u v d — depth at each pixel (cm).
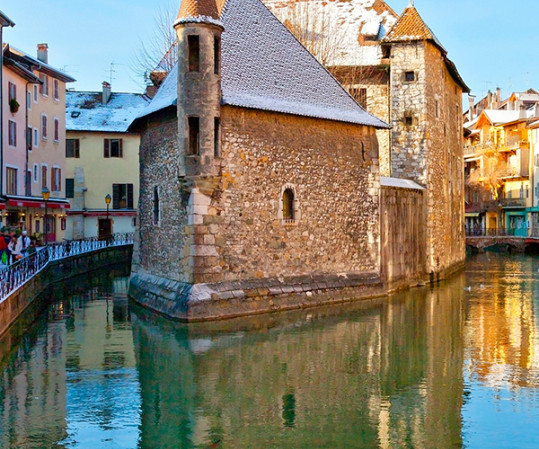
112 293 2930
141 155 2753
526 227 6062
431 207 3212
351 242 2597
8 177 3856
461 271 3844
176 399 1391
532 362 1658
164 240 2397
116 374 1580
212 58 2106
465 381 1503
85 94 5816
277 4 3778
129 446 1150
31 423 1259
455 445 1144
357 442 1161
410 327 2066
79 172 5394
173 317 2141
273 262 2320
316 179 2464
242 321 2119
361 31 3597
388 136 3341
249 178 2239
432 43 3253
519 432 1198
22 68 3931
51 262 3158
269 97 2323
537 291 2878
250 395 1413
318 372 1573
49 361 1708
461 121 4209
